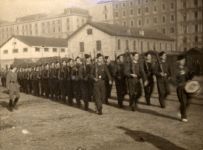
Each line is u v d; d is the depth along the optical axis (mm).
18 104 13031
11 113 10789
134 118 8867
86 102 10750
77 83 11453
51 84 14117
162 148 6090
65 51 30547
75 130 7762
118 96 10750
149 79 10805
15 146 6629
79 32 28938
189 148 6027
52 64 14562
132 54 10305
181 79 8242
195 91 8086
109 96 12547
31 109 11508
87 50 29781
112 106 11211
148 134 7105
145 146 6242
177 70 8297
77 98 11594
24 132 7812
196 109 9758
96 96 9641
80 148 6141
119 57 11180
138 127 7781
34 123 8867
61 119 9258
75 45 30047
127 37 27656
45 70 14938
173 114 9242
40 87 16984
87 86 10766
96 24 28109
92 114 9852
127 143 6492
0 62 30328
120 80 10641
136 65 10094
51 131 7801
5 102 13906
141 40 25719
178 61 8305
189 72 8328
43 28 24516
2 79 23000
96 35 29078
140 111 9930
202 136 6809
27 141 6992
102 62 9875
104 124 8266
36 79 16062
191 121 8242
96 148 6238
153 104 11188
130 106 10109
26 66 18531
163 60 10234
